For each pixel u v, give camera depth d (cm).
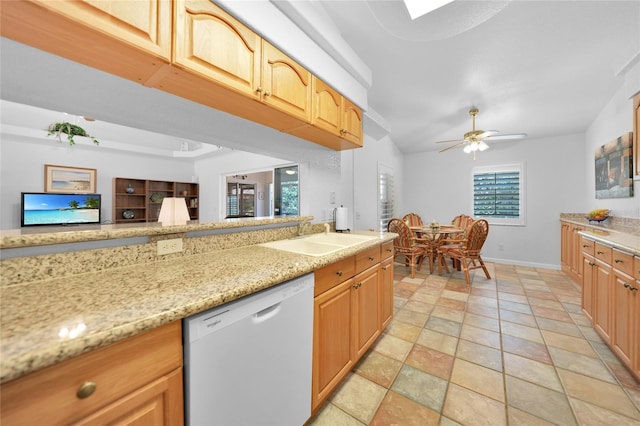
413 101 298
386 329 228
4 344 52
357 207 344
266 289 102
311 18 153
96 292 82
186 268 112
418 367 175
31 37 82
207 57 107
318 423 131
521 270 420
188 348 77
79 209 461
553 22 171
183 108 143
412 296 307
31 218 418
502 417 133
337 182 271
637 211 256
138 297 78
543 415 133
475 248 364
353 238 217
